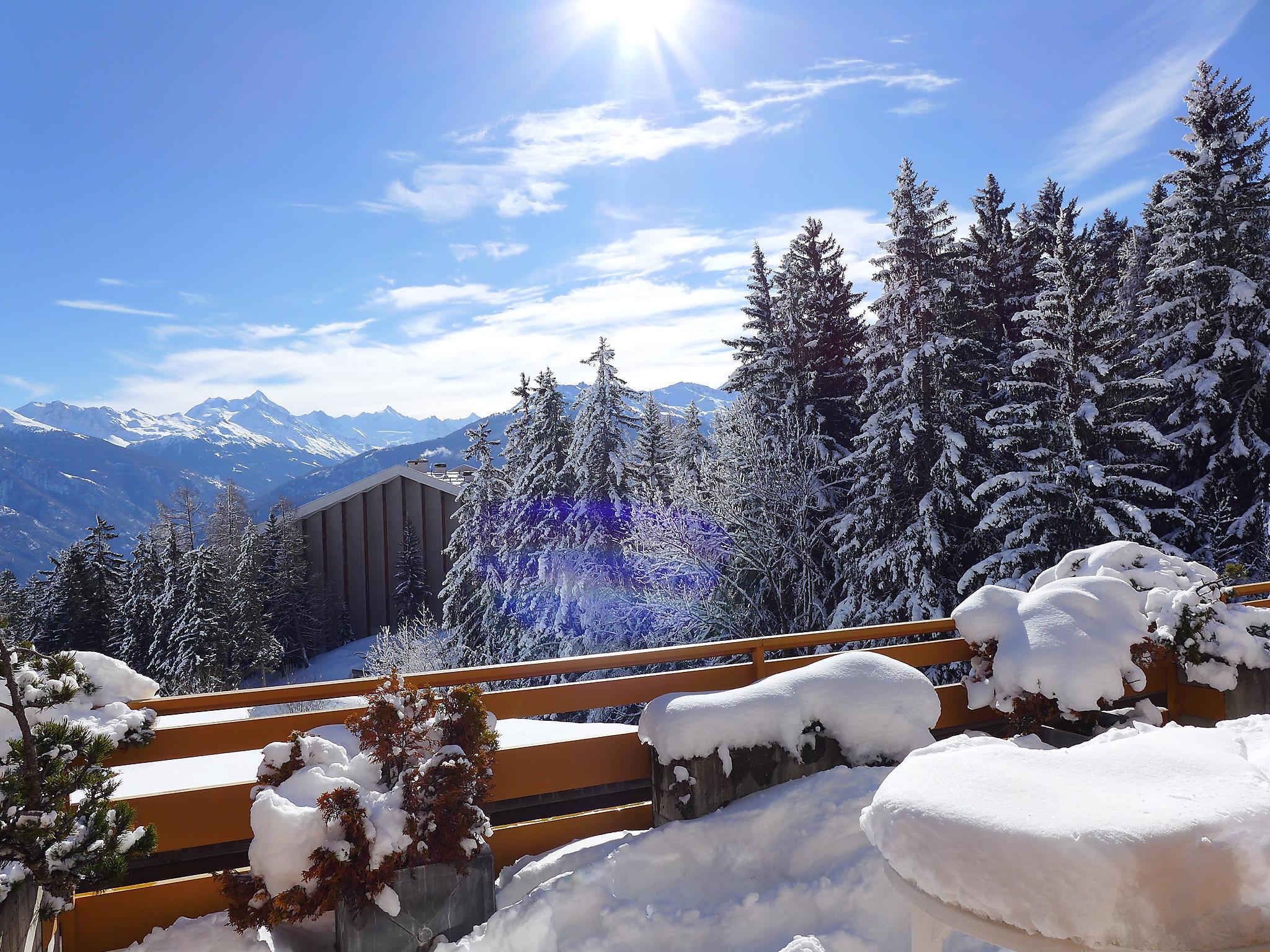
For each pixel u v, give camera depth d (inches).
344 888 122.6
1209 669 215.8
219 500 1828.2
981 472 661.9
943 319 699.4
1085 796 83.0
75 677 133.8
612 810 165.6
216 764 190.2
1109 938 69.9
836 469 780.0
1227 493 653.3
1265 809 76.5
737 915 132.7
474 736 138.7
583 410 884.0
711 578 760.3
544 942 128.7
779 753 160.9
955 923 79.7
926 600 608.4
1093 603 197.0
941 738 204.5
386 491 1514.5
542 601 876.6
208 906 137.1
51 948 117.0
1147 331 731.4
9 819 103.1
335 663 1397.6
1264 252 720.3
